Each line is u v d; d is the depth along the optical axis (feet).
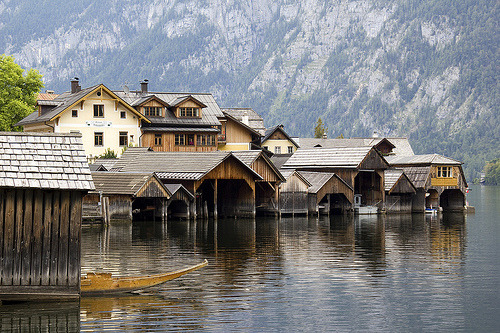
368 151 287.28
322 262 138.51
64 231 93.61
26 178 90.07
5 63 335.26
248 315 94.79
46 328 86.94
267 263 136.15
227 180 256.52
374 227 224.53
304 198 267.80
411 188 301.22
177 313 95.04
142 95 343.46
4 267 91.45
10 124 329.93
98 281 103.04
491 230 218.18
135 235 184.55
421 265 136.67
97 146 303.27
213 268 129.18
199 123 332.80
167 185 233.55
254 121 454.81
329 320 93.35
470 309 99.71
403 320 93.81
